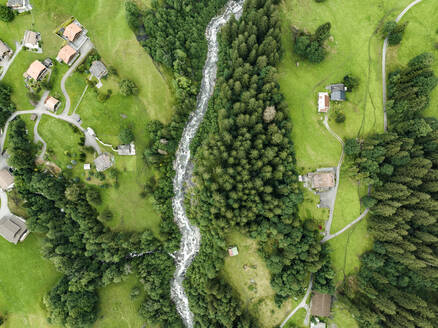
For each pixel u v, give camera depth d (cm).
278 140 5403
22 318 6331
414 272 5494
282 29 6312
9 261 6294
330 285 5691
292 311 6122
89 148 6159
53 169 6200
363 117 6034
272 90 5647
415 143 5603
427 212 5216
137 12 6028
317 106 6119
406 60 5997
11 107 5881
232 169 5622
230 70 6141
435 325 5084
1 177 5912
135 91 6166
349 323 5953
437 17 5919
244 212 5606
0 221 6103
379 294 5606
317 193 6075
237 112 5844
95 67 5947
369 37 6103
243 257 6216
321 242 6081
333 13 6209
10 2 5700
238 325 5916
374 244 5841
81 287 6278
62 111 6128
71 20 6006
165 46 6200
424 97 5269
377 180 5588
